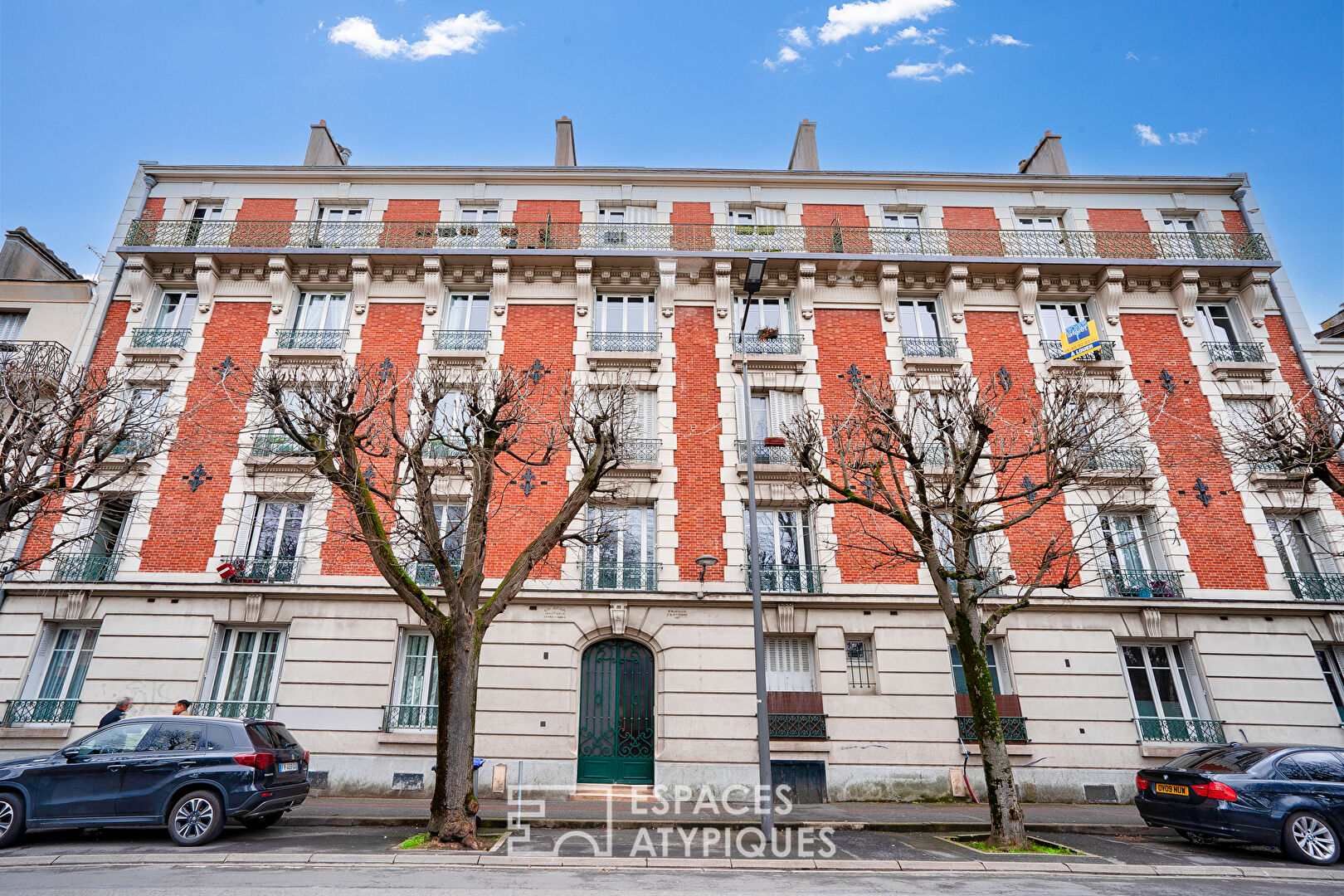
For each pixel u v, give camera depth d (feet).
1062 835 36.35
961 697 49.08
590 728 48.29
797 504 52.95
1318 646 51.16
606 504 52.24
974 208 62.75
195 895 21.79
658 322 58.03
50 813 29.60
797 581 50.80
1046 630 50.47
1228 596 51.31
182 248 57.36
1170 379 56.95
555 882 24.72
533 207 61.46
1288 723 48.44
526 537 51.26
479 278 58.80
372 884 23.71
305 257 58.03
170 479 52.06
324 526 50.90
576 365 56.24
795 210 62.03
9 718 46.42
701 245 59.93
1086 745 48.01
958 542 34.71
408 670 49.42
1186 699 50.16
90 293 58.59
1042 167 67.92
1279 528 54.54
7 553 49.08
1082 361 56.65
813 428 42.86
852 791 46.39
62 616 48.67
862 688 49.24
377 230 59.98
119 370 51.34
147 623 48.67
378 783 45.98
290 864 26.45
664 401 55.31
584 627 49.16
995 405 41.65
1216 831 30.63
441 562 32.40
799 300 58.95
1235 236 60.80
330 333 56.80
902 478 52.90
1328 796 30.50
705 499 52.75
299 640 48.67
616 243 59.77
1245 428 49.96
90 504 50.70
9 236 60.90
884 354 57.62
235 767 30.71
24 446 34.14
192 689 47.29
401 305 58.13
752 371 56.75
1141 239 60.80
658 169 61.93
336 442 33.65
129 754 30.78
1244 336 59.11
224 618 48.96
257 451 52.13
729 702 47.88
